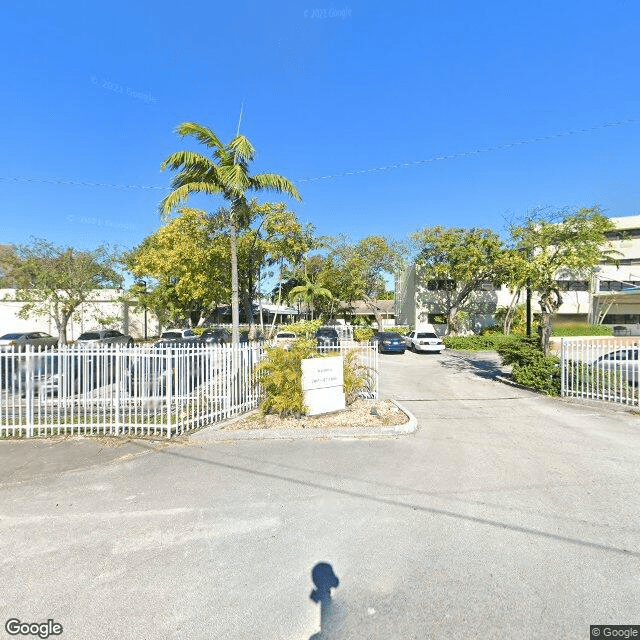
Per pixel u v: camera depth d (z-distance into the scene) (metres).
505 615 2.67
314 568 3.21
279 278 22.05
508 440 6.59
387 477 5.05
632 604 2.76
